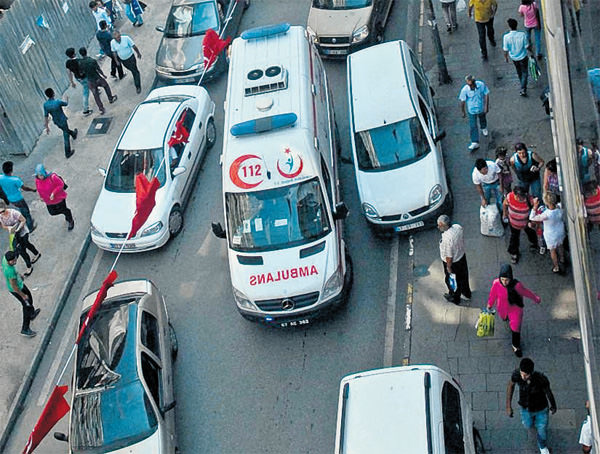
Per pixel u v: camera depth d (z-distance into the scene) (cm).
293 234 1488
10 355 1611
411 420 1104
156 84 2220
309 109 1609
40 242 1827
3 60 2030
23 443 1471
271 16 2334
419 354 1399
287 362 1455
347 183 1762
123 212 1716
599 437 948
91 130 2109
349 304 1520
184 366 1489
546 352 1336
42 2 2202
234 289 1482
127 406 1305
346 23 2048
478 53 1991
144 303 1437
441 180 1571
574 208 1077
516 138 1727
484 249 1528
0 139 2048
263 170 1530
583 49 1155
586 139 1082
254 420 1381
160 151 1770
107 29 2277
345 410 1143
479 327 1327
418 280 1523
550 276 1442
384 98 1667
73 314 1672
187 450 1364
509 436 1251
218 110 2072
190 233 1755
